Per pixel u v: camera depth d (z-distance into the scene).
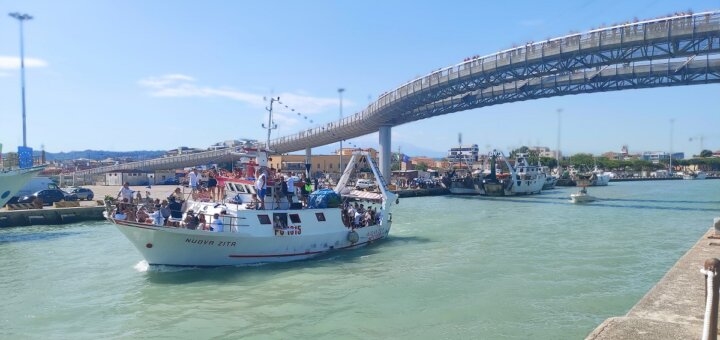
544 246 31.20
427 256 27.70
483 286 20.95
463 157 128.38
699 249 18.20
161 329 15.80
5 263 26.11
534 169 94.31
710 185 126.44
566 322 16.31
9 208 44.41
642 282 21.58
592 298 19.06
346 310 17.61
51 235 36.84
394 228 40.47
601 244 32.00
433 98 74.62
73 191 57.75
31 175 41.81
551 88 76.62
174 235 22.05
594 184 124.31
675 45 50.50
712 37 48.28
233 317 16.88
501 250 29.69
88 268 24.52
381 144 91.25
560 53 56.41
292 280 21.84
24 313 17.58
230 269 23.72
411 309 17.73
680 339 8.88
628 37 51.69
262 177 25.30
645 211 56.03
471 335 15.16
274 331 15.54
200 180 28.23
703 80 64.25
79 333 15.58
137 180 98.44
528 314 17.14
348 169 35.25
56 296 19.62
